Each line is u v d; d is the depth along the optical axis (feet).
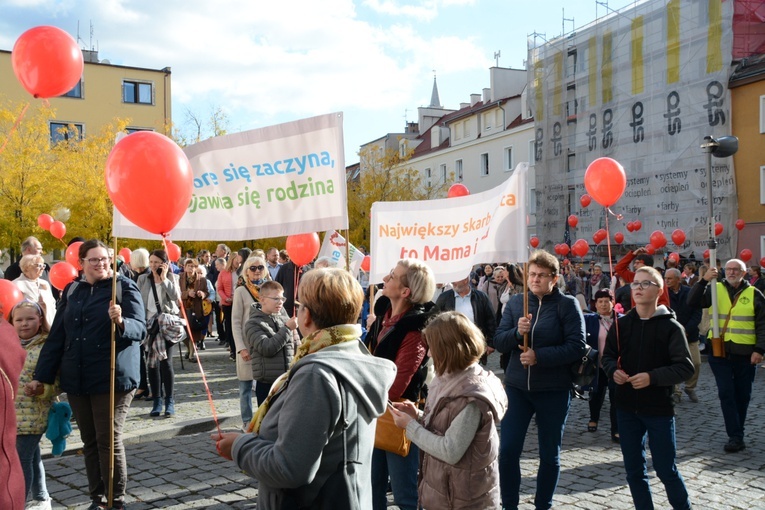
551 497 15.11
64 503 17.03
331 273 8.56
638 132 86.99
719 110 77.51
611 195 22.13
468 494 10.31
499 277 37.24
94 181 87.97
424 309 13.55
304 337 8.66
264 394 20.88
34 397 15.51
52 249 87.04
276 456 7.45
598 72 92.84
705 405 29.37
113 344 14.71
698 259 78.33
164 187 11.73
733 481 18.86
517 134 132.57
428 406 11.10
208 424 25.41
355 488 8.01
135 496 17.58
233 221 17.06
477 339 10.80
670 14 82.43
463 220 19.35
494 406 10.39
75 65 15.97
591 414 25.20
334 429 7.77
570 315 15.33
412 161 167.63
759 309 22.20
